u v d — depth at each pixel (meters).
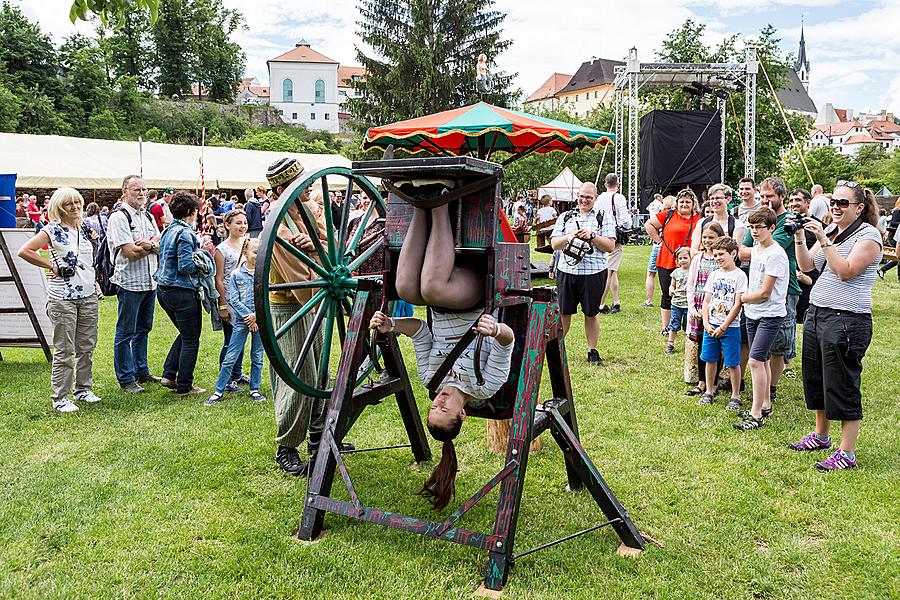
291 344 4.29
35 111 48.03
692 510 3.81
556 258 7.20
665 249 8.26
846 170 50.41
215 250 6.29
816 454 4.61
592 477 3.46
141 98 58.16
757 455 4.61
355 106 34.47
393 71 33.53
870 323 4.24
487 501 3.96
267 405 5.85
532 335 3.44
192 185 23.50
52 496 3.96
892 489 4.04
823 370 4.36
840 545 3.40
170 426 5.27
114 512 3.77
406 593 3.02
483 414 3.73
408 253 3.08
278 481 4.23
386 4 34.66
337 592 3.04
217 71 71.94
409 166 2.88
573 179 25.47
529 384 3.34
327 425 3.67
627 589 3.05
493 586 3.05
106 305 11.38
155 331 9.12
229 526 3.62
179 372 6.12
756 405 5.19
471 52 34.00
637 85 21.52
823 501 3.89
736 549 3.39
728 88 22.33
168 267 5.93
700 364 6.04
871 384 6.34
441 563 3.28
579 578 3.14
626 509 3.82
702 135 21.78
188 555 3.32
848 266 4.14
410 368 6.98
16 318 7.22
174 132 58.56
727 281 5.51
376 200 4.44
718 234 5.89
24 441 4.92
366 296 3.86
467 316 3.27
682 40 32.28
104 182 21.19
